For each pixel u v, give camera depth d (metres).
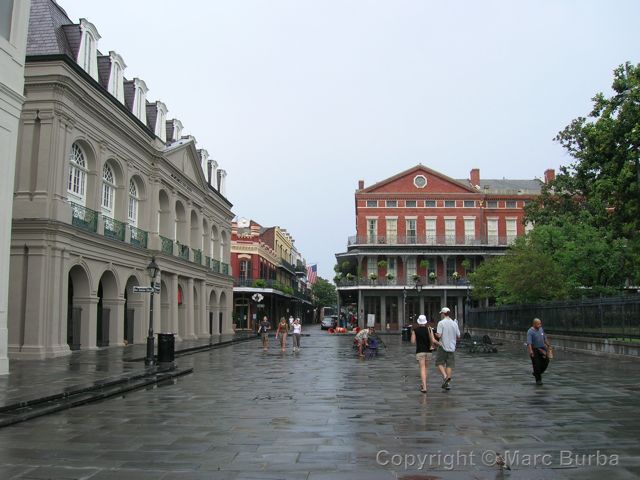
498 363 18.77
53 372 14.29
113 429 7.84
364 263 54.50
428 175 54.25
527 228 54.09
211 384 13.22
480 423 8.16
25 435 7.46
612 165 19.08
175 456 6.33
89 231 21.73
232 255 56.97
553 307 27.06
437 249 53.09
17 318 18.94
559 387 12.24
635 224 20.08
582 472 5.69
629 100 18.31
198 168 35.84
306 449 6.64
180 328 34.00
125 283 25.84
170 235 31.53
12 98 13.66
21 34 14.13
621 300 20.44
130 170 26.55
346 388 12.30
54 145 19.77
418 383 13.19
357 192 54.12
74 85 20.61
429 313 53.84
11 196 13.71
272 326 63.12
